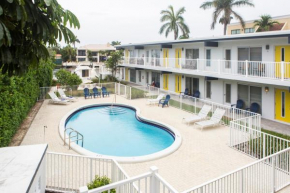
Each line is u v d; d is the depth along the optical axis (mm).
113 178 6945
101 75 40906
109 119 19219
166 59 25938
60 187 7703
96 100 24594
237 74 17781
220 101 21469
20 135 13586
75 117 19641
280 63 15789
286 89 16000
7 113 11086
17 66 5445
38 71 21641
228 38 18438
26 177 5512
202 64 23219
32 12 4504
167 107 21250
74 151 11406
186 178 8898
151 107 21266
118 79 41031
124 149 13352
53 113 19078
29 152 6957
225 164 10055
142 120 17875
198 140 12961
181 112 19359
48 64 28359
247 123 14328
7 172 5730
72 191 7543
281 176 7844
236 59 19578
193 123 16250
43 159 7070
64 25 5090
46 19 4969
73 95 26188
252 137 11258
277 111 16766
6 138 10867
